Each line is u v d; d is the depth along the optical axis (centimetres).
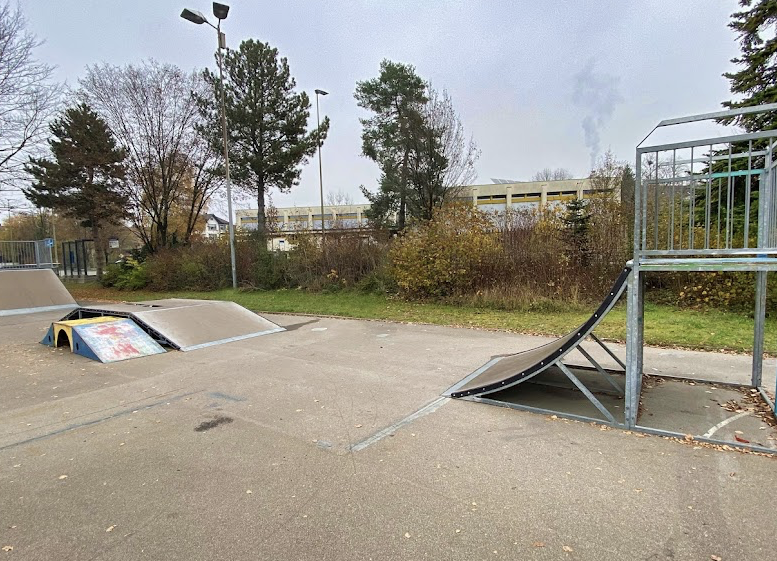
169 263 2011
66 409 487
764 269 338
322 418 439
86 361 705
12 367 680
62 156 2420
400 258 1295
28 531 268
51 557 244
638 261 383
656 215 397
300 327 996
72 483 325
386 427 413
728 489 294
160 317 874
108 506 293
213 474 332
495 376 511
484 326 930
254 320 971
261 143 2503
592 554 235
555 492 296
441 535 254
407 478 319
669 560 229
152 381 585
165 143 2327
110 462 356
